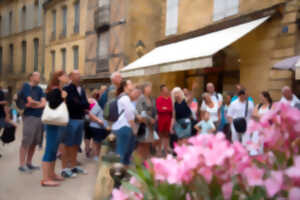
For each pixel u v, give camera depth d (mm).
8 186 3770
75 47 18219
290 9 6586
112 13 14742
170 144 6043
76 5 18125
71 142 4273
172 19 11258
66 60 18922
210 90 6133
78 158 5828
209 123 5738
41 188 3703
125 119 3891
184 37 10406
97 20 15562
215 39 8086
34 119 4562
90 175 4371
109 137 2854
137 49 13367
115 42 14438
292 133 654
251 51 7664
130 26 13711
